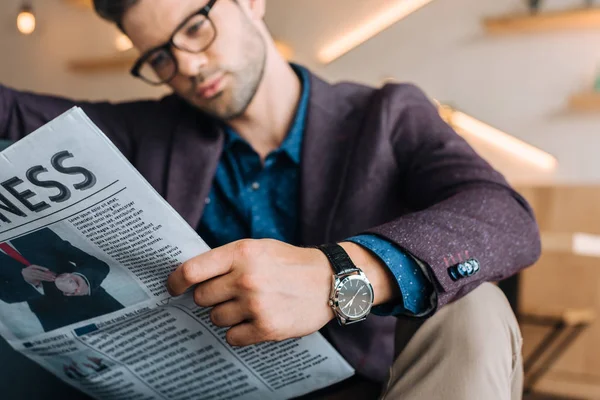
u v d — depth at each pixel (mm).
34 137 451
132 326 584
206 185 829
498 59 2182
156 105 927
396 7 2287
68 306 577
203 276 485
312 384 612
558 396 2049
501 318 583
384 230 564
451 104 2236
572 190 2027
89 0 2639
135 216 483
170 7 765
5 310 600
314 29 2396
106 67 2637
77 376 661
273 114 853
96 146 448
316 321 516
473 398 524
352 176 778
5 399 715
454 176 692
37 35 2773
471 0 2201
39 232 519
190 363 612
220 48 788
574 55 2094
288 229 838
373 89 887
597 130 2084
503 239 590
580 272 2084
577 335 2033
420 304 547
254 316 489
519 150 2164
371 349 741
